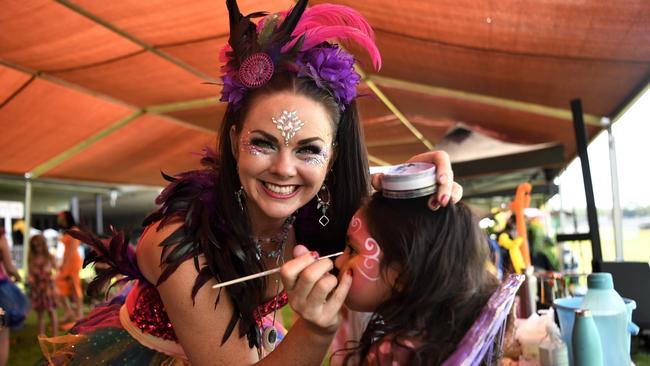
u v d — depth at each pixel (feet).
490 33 10.34
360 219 3.42
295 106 3.57
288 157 3.62
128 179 30.63
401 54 13.24
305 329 3.35
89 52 13.75
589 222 9.38
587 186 9.55
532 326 6.13
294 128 3.57
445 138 20.42
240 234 3.90
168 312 3.76
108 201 45.80
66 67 14.93
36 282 18.58
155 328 4.49
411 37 11.66
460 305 3.12
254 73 3.57
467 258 3.24
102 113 19.66
